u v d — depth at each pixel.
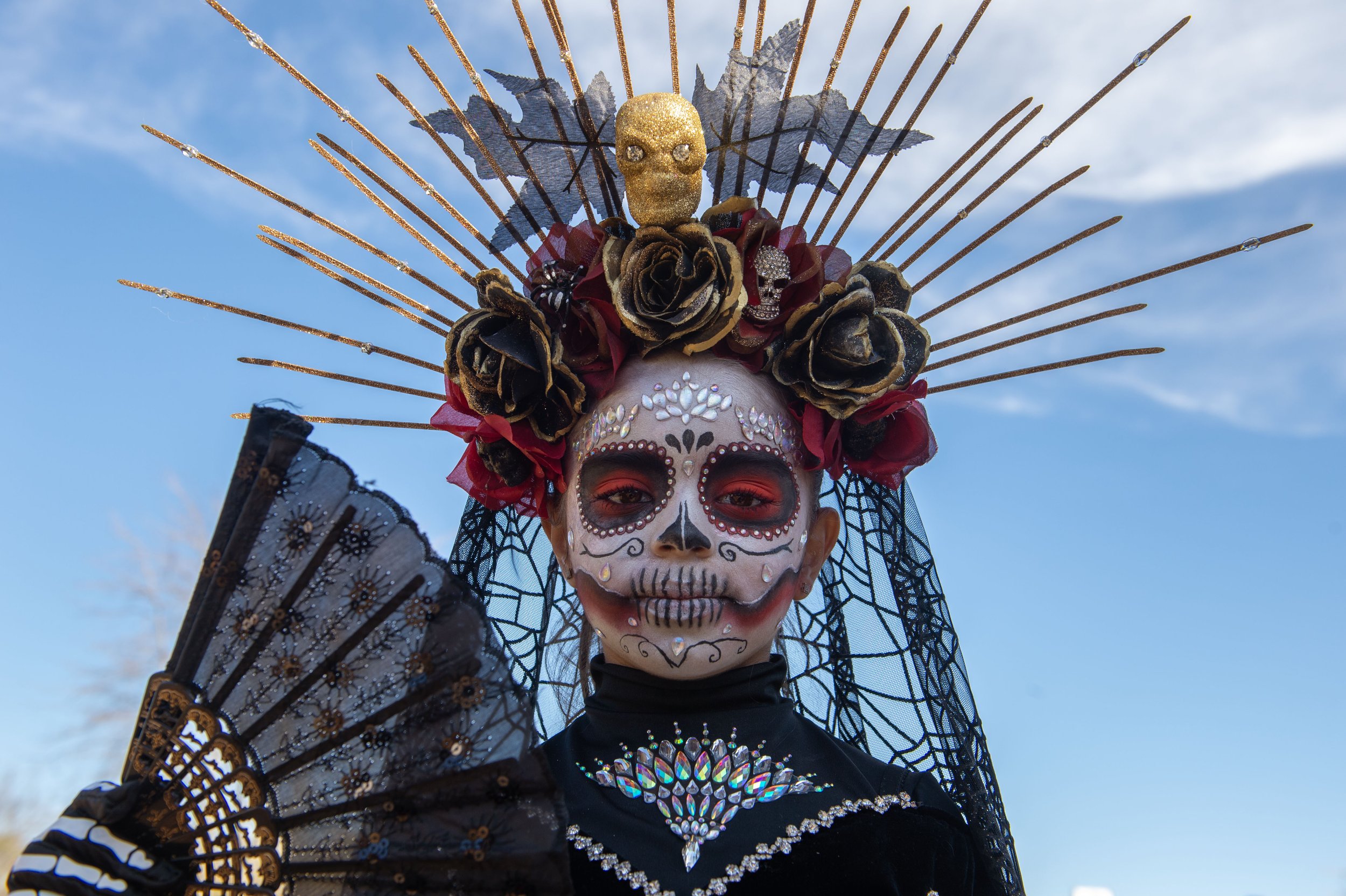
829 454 2.93
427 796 2.19
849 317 2.83
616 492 2.75
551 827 2.13
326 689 2.28
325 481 2.39
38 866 2.21
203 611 2.34
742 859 2.51
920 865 2.63
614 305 2.74
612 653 2.82
